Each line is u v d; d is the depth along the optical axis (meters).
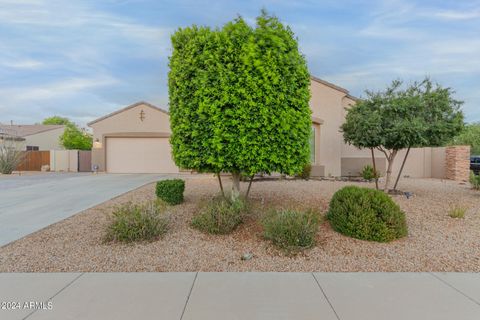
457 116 7.75
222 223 5.03
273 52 5.31
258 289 3.19
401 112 7.96
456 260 4.01
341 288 3.21
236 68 5.23
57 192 10.26
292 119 5.44
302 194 8.24
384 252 4.29
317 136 13.57
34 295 3.04
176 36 5.68
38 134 30.47
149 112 19.97
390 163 8.82
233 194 6.26
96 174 18.69
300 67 5.63
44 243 4.66
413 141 7.70
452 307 2.83
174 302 2.90
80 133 33.91
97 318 2.62
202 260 4.02
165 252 4.29
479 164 15.27
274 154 5.35
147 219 4.86
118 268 3.76
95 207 7.38
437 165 14.31
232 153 5.29
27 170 22.45
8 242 4.70
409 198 7.89
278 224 4.58
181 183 7.32
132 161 20.22
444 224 5.55
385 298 3.00
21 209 7.30
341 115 13.66
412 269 3.75
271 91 5.23
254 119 5.22
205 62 5.21
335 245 4.52
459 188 10.05
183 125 5.38
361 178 12.88
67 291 3.13
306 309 2.78
